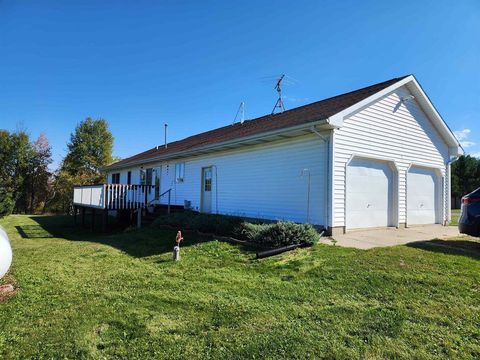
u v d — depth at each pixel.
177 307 4.39
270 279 5.48
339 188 9.27
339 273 5.44
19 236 13.41
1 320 4.12
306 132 9.66
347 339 3.37
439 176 13.39
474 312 3.90
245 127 14.77
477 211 7.10
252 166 12.08
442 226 12.60
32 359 3.18
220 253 7.58
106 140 43.09
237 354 3.16
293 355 3.11
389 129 11.05
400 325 3.62
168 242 9.45
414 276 5.12
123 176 24.61
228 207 13.27
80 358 3.17
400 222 11.37
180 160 16.95
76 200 18.31
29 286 5.61
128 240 10.42
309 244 7.53
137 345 3.39
